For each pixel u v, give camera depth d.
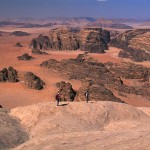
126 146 36.34
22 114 57.00
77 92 112.06
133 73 149.88
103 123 56.62
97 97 101.38
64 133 46.47
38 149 41.16
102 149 37.28
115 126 55.44
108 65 174.12
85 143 40.78
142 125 54.94
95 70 148.62
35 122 53.62
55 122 52.16
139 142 36.94
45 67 162.25
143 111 67.38
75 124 52.50
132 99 120.00
